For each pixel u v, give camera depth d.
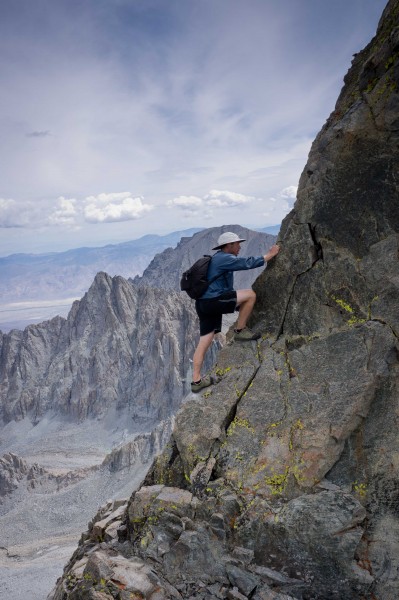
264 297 4.68
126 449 78.31
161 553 3.71
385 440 3.76
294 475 3.77
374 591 3.33
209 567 3.57
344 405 3.83
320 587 3.39
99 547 4.18
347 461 3.79
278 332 4.58
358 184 4.28
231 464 4.02
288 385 4.19
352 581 3.34
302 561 3.46
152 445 78.31
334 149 4.39
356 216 4.28
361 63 4.89
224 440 4.16
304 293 4.46
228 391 4.40
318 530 3.45
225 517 3.73
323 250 4.41
